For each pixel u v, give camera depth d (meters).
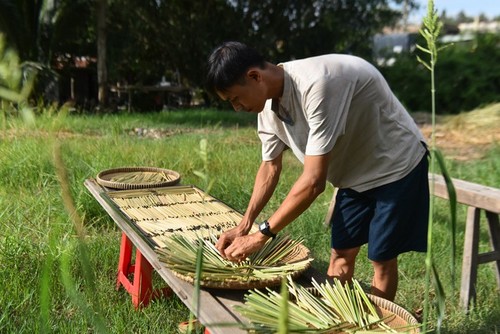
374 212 2.53
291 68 2.15
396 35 27.56
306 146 2.21
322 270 3.65
